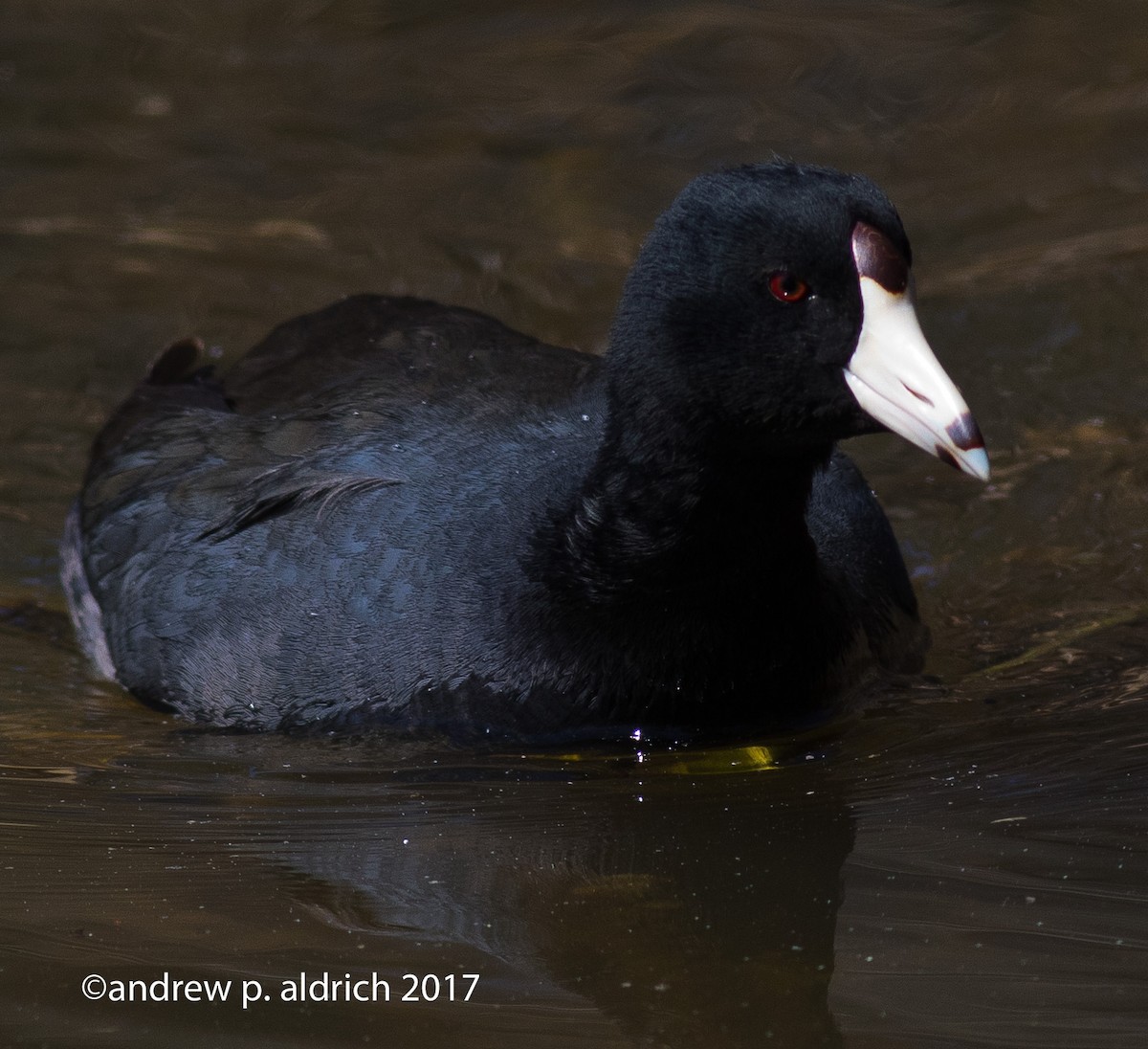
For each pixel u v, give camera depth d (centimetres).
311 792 777
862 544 895
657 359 754
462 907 661
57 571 1051
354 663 823
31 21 1834
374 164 1550
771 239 717
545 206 1464
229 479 900
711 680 803
